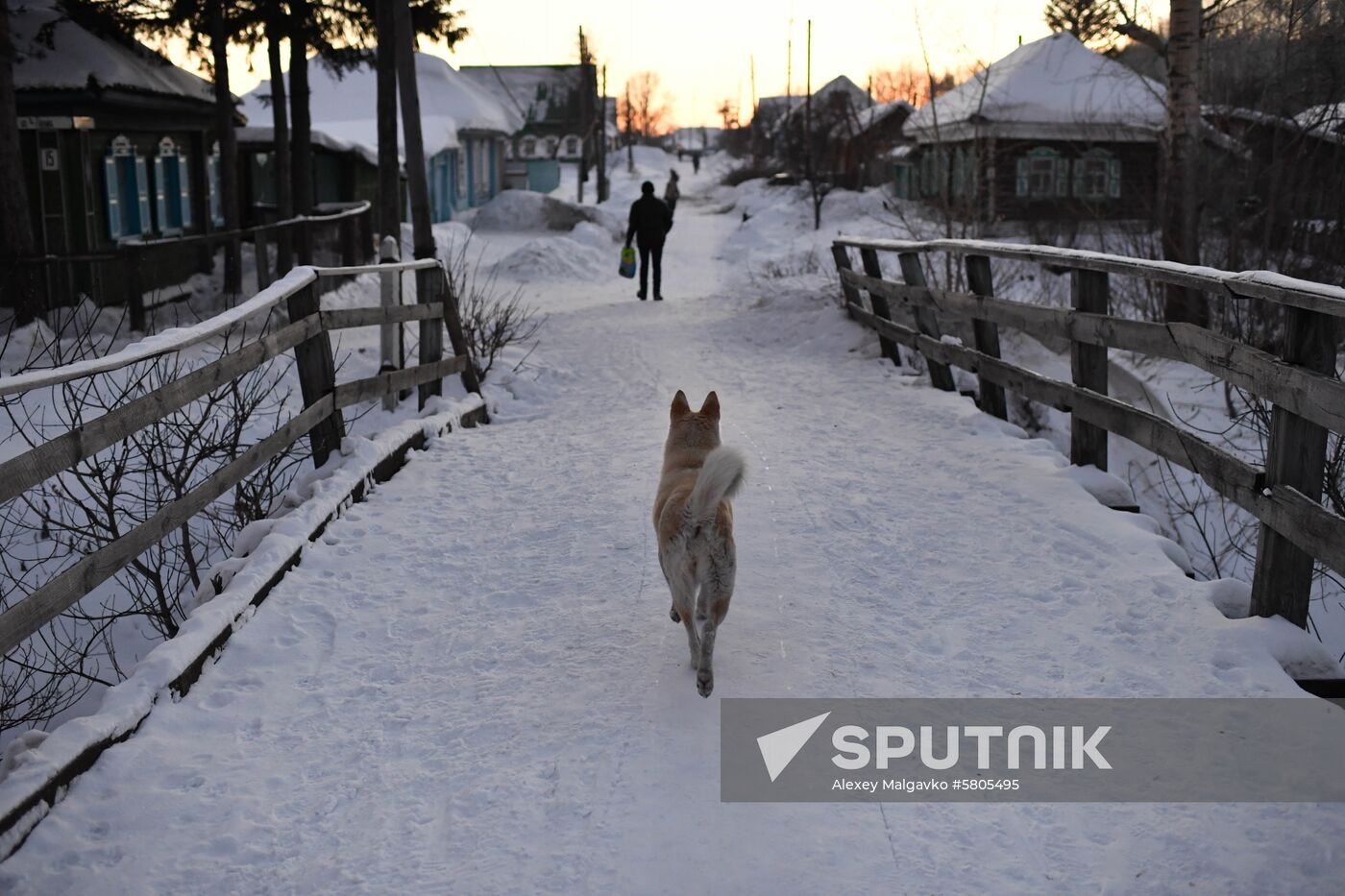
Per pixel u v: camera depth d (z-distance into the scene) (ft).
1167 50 44.16
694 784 12.44
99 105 50.39
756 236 112.68
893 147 151.74
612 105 289.33
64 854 11.59
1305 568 15.47
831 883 10.82
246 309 19.67
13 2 53.21
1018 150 91.09
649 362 39.45
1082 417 22.39
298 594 17.93
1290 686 13.99
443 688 15.03
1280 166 41.63
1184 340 18.12
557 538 20.52
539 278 76.43
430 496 23.17
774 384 34.42
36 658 21.30
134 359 15.70
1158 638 15.46
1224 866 10.82
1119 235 58.90
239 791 12.67
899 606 17.03
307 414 22.38
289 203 64.34
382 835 11.83
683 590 14.23
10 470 12.68
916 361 36.11
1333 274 39.99
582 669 15.23
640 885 10.84
